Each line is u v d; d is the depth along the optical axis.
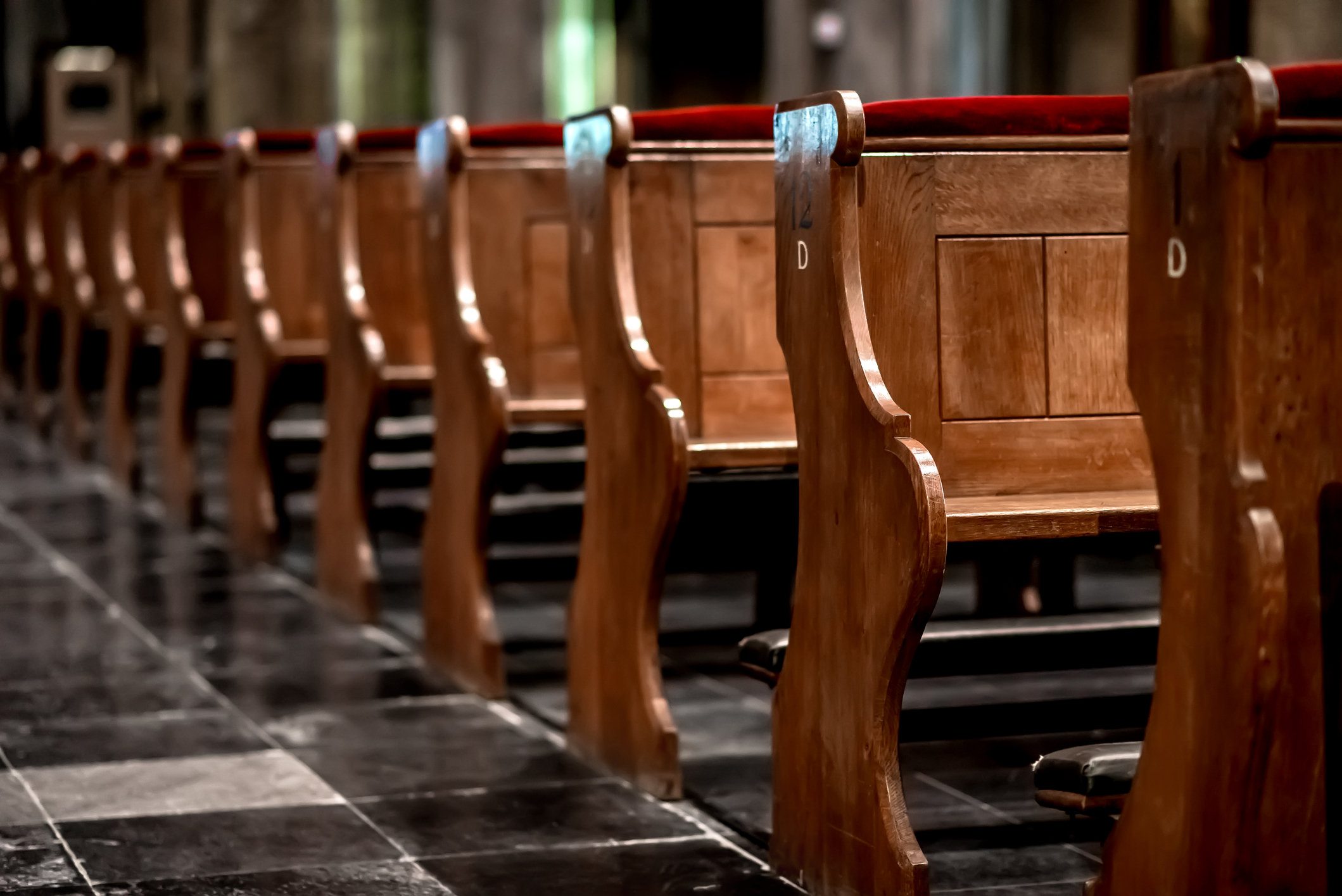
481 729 4.73
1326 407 2.65
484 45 17.94
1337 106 2.73
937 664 3.70
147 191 8.82
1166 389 2.71
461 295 5.14
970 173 3.48
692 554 4.71
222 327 7.95
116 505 8.42
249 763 4.37
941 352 3.49
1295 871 2.67
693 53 19.16
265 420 7.02
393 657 5.57
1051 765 2.99
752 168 4.51
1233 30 9.88
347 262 6.03
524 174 5.48
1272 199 2.60
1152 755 2.80
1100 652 3.78
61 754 4.43
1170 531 2.73
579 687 4.51
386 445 6.91
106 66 17.86
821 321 3.33
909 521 3.04
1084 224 3.56
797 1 16.81
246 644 5.70
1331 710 2.73
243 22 17.81
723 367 4.53
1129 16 12.46
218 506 8.47
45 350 10.34
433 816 3.96
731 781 4.28
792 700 3.52
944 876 3.56
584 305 4.40
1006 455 3.54
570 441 6.49
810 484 3.43
